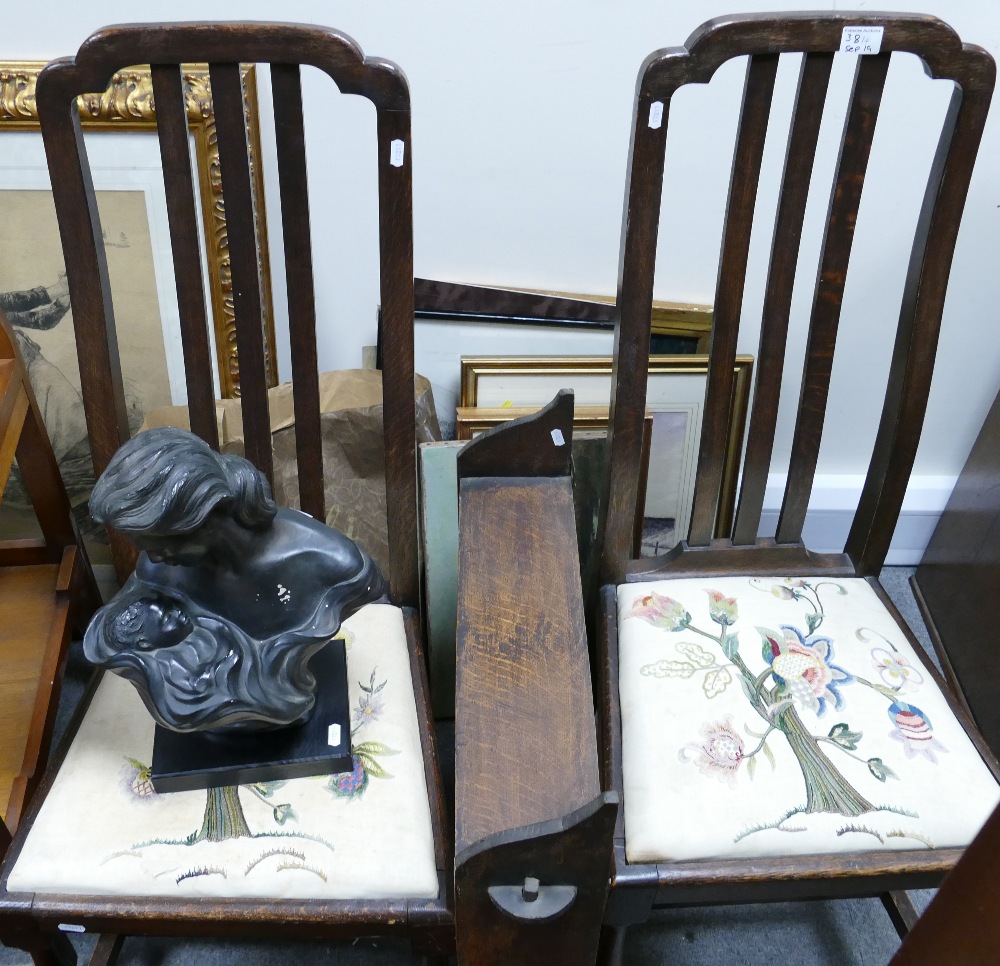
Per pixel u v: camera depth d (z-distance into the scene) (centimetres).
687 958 116
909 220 129
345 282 132
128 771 87
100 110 111
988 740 131
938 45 81
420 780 88
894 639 100
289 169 83
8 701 107
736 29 79
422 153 121
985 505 141
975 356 144
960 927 38
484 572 83
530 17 111
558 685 73
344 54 78
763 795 85
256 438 97
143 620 79
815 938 118
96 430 94
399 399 95
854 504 158
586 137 121
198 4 110
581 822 59
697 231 130
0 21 109
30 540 120
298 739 87
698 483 104
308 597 81
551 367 132
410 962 114
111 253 121
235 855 81
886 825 83
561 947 70
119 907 79
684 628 99
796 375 146
